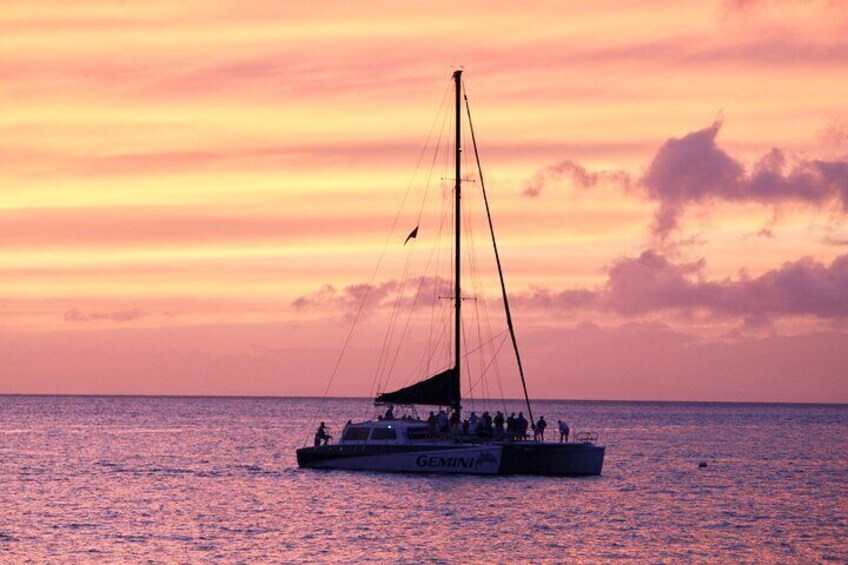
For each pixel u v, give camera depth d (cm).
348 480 13225
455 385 13262
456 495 12069
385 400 13338
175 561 8462
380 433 13738
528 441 13700
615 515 10981
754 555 9006
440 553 8919
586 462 13850
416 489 12475
